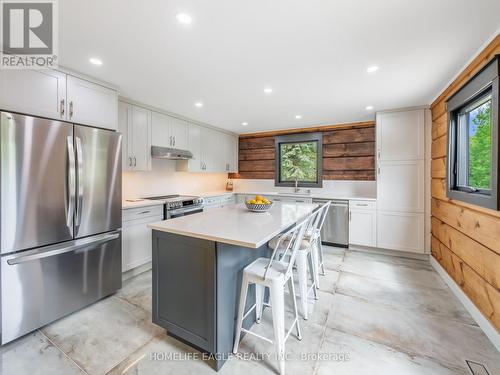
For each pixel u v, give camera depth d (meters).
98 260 2.31
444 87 2.64
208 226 1.77
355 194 4.36
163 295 1.76
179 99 3.05
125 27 1.57
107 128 2.46
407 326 1.96
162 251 1.76
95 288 2.29
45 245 1.92
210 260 1.53
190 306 1.63
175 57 1.97
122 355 1.65
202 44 1.78
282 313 1.55
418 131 3.36
